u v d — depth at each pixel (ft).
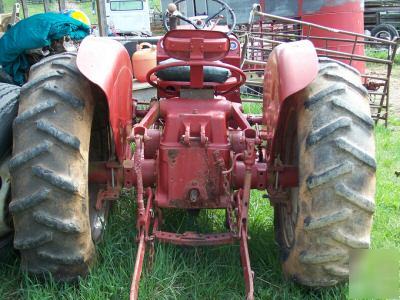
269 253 10.32
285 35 25.71
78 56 8.46
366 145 7.97
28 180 7.95
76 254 8.34
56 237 8.13
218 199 9.62
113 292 8.80
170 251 9.89
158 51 13.48
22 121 8.11
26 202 7.91
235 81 11.47
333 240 7.91
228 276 9.59
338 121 7.95
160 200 9.60
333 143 7.86
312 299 8.84
